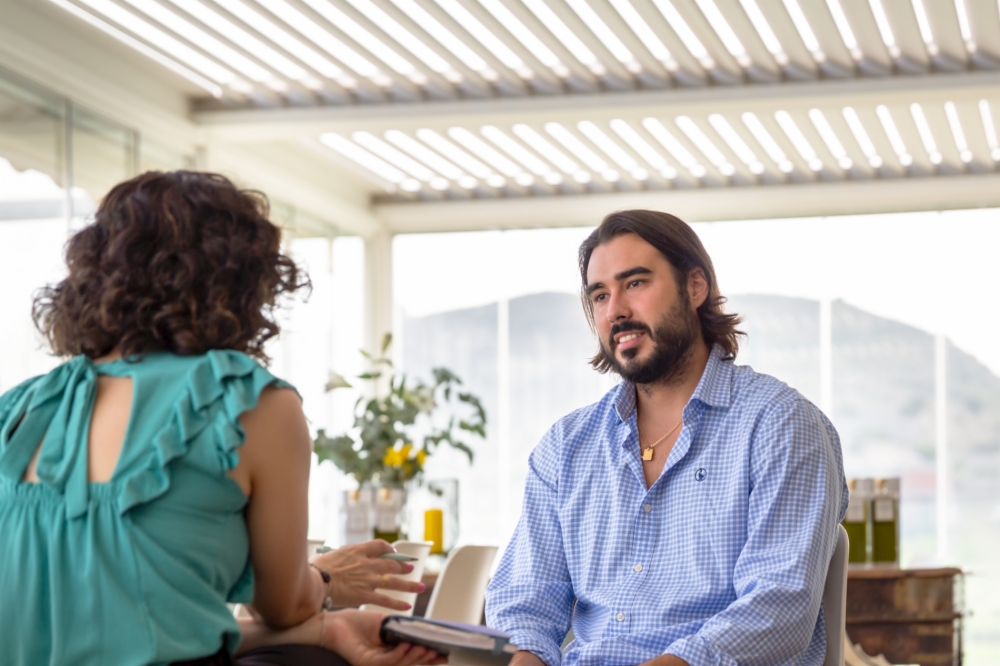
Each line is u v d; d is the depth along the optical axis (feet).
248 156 24.58
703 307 7.58
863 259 28.78
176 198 4.92
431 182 29.99
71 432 4.58
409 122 22.22
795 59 20.40
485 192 30.76
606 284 7.43
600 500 7.32
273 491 4.74
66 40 18.81
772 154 26.91
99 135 19.71
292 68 21.11
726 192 28.81
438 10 17.87
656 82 21.45
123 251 4.83
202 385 4.66
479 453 30.96
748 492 6.82
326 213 28.81
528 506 7.64
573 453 7.58
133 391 4.64
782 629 6.29
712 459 6.98
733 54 20.56
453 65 20.49
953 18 18.37
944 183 27.45
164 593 4.35
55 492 4.47
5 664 4.36
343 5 17.76
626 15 18.88
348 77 21.67
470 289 31.48
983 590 27.20
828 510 6.67
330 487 28.76
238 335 4.93
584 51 20.54
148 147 21.42
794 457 6.72
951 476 27.89
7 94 17.49
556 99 21.68
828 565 6.86
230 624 4.49
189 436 4.52
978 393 27.89
